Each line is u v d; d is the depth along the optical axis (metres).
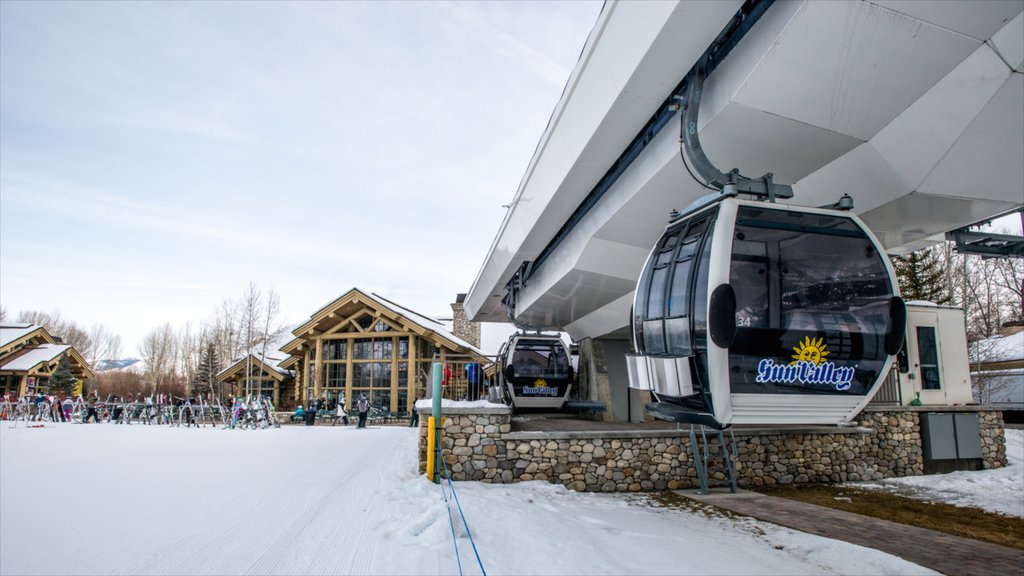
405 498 7.84
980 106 5.59
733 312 5.19
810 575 4.84
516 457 9.70
